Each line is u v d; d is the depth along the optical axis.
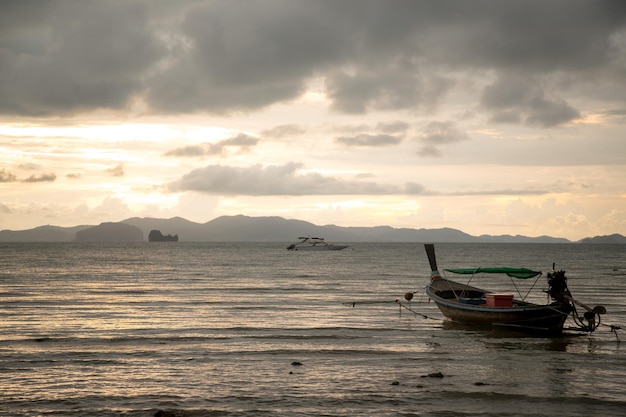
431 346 23.92
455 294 31.66
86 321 29.78
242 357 21.34
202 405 15.66
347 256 146.38
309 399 16.22
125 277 63.62
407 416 14.97
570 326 29.62
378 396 16.55
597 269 87.31
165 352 22.08
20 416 14.70
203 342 24.09
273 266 92.06
